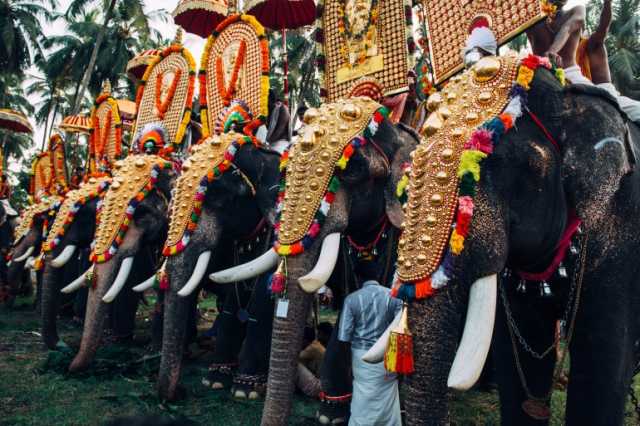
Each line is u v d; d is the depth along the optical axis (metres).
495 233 2.08
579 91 2.28
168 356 4.24
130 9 25.81
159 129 6.40
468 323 2.01
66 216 6.40
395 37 4.32
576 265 2.34
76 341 6.58
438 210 2.12
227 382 4.79
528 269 2.45
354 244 3.83
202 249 4.55
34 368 5.18
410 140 3.88
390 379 3.25
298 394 4.55
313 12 6.75
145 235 5.57
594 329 2.29
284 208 3.51
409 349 1.97
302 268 3.35
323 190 3.48
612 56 18.88
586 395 2.26
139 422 1.28
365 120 3.68
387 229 3.77
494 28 3.31
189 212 4.61
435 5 3.76
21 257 8.79
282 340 3.18
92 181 6.86
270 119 5.65
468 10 3.48
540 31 3.32
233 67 5.64
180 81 6.64
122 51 26.66
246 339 4.55
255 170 4.79
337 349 3.80
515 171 2.19
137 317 8.66
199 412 4.12
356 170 3.59
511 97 2.24
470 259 2.05
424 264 2.07
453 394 4.73
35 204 9.23
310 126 3.66
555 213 2.24
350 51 4.61
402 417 3.78
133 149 6.76
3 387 4.60
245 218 4.83
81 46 27.09
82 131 10.88
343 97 4.64
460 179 2.11
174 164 5.90
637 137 2.84
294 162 3.60
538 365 2.69
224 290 5.48
